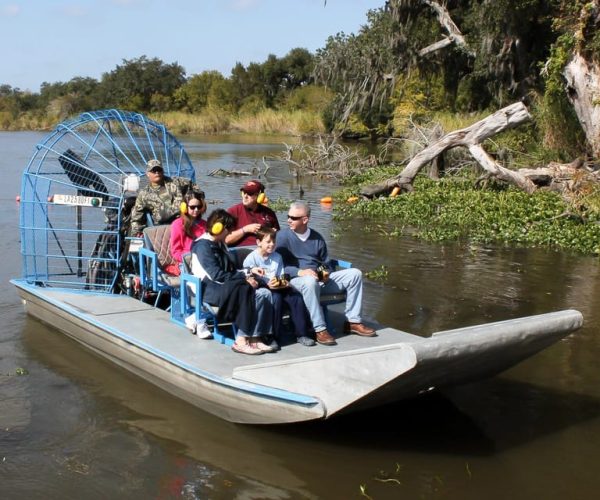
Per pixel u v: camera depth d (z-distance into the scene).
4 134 63.72
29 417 6.33
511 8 25.44
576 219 15.58
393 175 24.12
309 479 5.41
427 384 5.95
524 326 5.82
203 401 6.38
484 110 32.00
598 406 6.78
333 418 6.37
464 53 31.16
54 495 5.14
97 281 9.16
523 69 27.70
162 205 8.82
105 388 6.98
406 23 32.34
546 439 6.11
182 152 10.40
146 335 7.14
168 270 8.14
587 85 18.17
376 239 14.77
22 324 8.92
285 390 5.82
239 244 7.98
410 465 5.64
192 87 76.56
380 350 5.33
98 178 9.60
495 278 11.45
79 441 5.91
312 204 20.28
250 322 6.55
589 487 5.34
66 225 13.30
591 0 18.25
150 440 5.96
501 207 16.81
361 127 46.31
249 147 44.59
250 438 6.03
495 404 6.81
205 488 5.26
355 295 7.02
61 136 9.67
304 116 59.75
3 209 17.39
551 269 12.12
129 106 75.25
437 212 17.56
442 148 19.80
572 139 20.08
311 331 6.93
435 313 9.56
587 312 9.62
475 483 5.38
